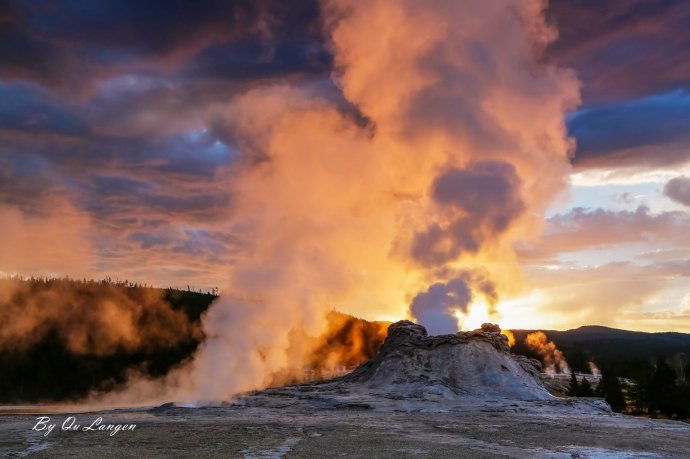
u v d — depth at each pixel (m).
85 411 57.72
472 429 46.41
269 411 57.66
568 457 35.12
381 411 57.94
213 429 44.44
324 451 35.66
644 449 38.03
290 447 36.97
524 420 52.06
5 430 43.28
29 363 119.75
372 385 73.94
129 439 39.62
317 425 47.44
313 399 65.44
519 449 37.59
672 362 154.00
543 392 70.50
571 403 63.31
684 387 100.31
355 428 46.06
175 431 43.31
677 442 41.16
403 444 38.66
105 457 32.94
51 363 120.31
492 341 79.44
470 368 74.06
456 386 70.69
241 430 44.16
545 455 35.59
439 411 57.75
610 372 99.44
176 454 34.09
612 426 49.22
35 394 101.75
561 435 43.69
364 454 34.78
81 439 39.53
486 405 61.75
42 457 32.97
